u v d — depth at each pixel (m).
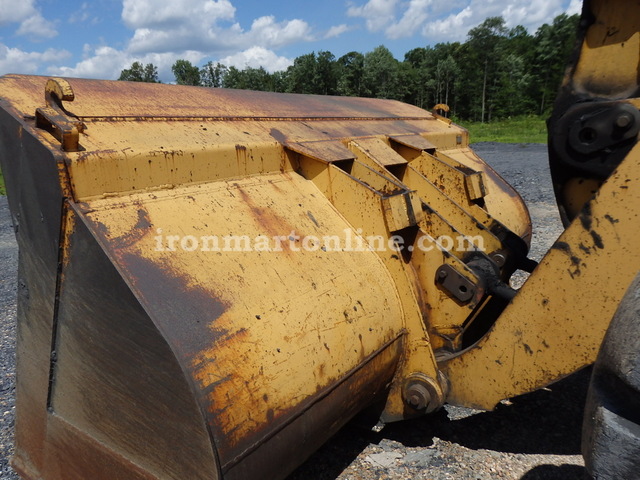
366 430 2.77
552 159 2.33
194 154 2.04
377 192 2.38
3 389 3.43
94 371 1.74
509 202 4.39
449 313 2.47
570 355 1.98
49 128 1.75
